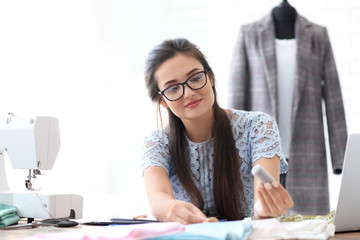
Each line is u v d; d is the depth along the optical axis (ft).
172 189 6.31
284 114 11.25
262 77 11.32
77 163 14.80
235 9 15.17
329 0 14.53
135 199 15.12
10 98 13.43
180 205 5.21
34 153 6.93
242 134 6.37
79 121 14.93
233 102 11.44
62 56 14.65
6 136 7.06
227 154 6.19
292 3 14.74
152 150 6.48
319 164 11.04
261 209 4.93
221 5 15.28
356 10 14.40
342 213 5.16
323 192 10.98
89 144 14.99
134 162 15.24
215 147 6.22
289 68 11.35
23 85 13.71
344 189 5.10
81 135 14.93
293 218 5.09
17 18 13.71
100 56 15.46
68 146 14.69
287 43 11.51
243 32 11.72
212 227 4.33
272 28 11.43
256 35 11.57
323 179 11.05
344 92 14.32
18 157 7.02
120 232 4.18
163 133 6.63
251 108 11.44
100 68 15.38
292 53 11.43
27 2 13.93
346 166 5.06
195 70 5.81
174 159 6.50
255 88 11.40
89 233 4.26
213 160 6.40
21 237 4.89
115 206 14.79
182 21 15.47
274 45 11.35
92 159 14.94
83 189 14.70
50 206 6.55
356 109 14.23
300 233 4.40
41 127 6.99
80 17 15.12
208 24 15.31
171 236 3.90
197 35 15.37
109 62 15.48
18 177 12.46
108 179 15.12
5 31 13.44
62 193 6.78
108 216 7.88
